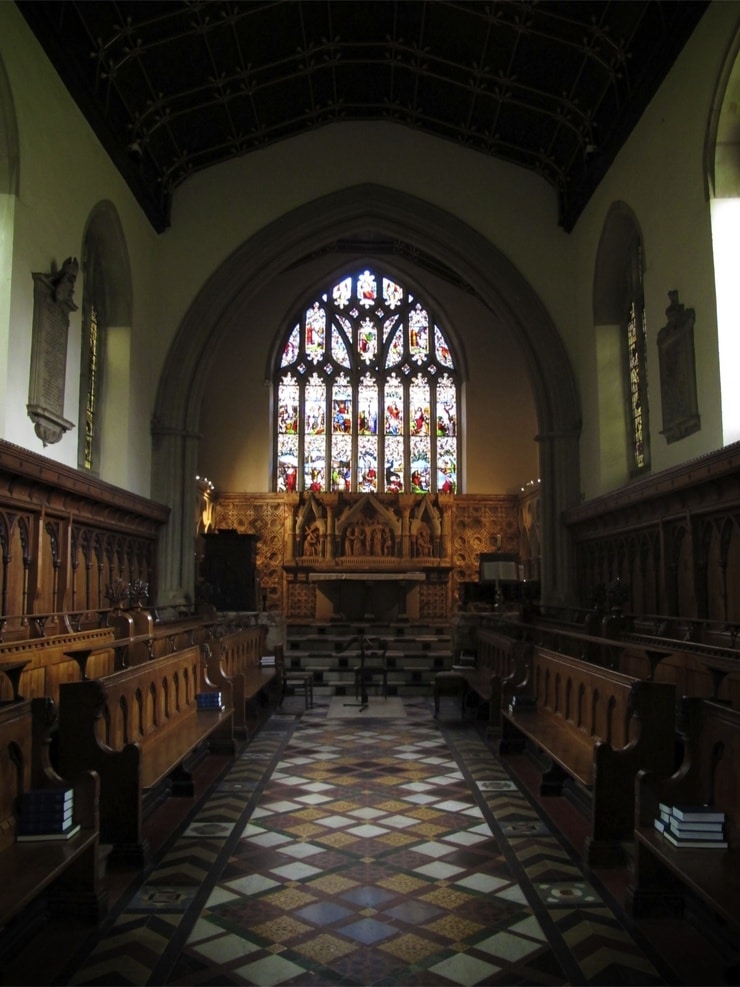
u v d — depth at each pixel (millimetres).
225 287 16062
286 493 21562
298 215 16234
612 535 13641
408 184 16391
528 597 17844
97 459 13906
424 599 21094
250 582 17328
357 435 22797
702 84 9953
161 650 10508
